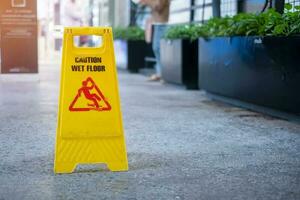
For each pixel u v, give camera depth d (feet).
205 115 15.84
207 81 19.04
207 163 11.04
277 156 11.51
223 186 9.80
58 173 10.44
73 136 10.48
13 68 24.72
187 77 22.34
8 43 24.43
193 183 9.95
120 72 33.53
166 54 24.12
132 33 33.24
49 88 22.52
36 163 11.02
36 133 13.41
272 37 14.47
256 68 15.44
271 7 16.79
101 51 10.53
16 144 12.38
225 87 17.46
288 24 14.28
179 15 29.58
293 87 13.85
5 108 16.81
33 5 24.26
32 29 24.45
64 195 9.45
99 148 10.57
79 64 10.48
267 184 9.89
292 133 13.47
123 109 16.78
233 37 16.63
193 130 13.83
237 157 11.44
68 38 10.43
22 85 23.70
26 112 16.14
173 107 17.25
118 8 39.37
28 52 24.68
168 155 11.57
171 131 13.71
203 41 19.27
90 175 10.35
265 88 15.06
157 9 25.93
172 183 9.96
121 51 34.14
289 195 9.43
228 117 15.51
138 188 9.73
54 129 13.84
